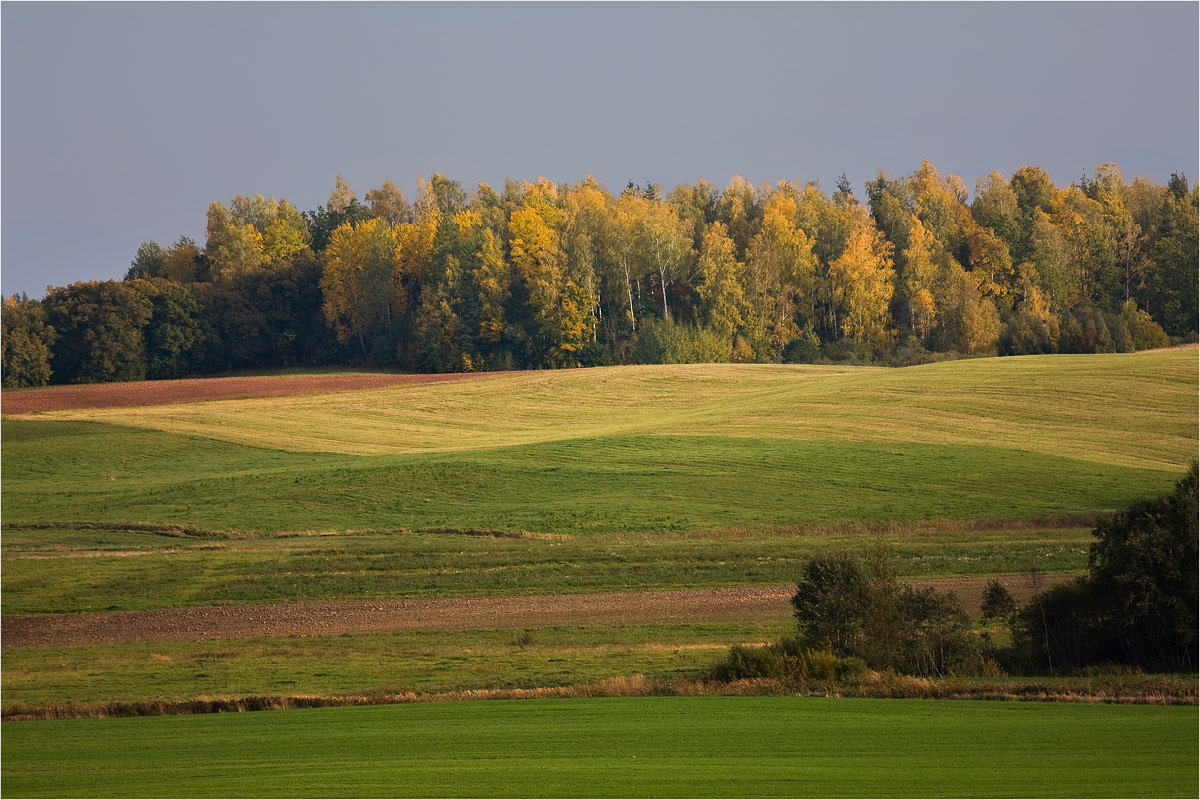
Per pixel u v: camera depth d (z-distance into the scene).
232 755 68.56
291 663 104.94
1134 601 94.88
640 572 139.62
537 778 60.66
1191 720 73.94
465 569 143.88
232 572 144.25
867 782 58.91
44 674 102.25
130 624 124.75
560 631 115.56
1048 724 72.81
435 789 58.78
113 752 70.25
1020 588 123.31
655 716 77.50
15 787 61.66
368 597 134.38
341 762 65.69
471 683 94.12
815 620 96.50
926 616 98.06
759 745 67.88
